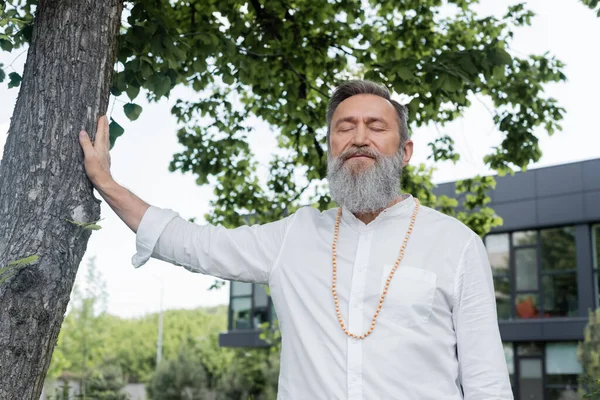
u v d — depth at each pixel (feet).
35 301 7.55
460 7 22.71
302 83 20.85
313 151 23.34
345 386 7.21
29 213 7.76
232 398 65.00
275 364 64.39
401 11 22.18
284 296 7.90
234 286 73.41
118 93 11.53
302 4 21.47
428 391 7.22
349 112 8.15
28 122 8.04
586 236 53.98
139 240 8.36
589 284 53.21
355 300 7.48
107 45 8.59
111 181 8.23
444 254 7.64
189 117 22.93
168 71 13.12
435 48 22.02
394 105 8.56
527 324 54.29
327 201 23.08
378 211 8.02
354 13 21.12
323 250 7.95
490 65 16.10
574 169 54.60
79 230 7.98
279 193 26.18
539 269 55.93
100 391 43.55
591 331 40.52
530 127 21.66
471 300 7.57
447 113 22.93
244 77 18.29
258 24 20.38
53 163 7.93
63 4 8.34
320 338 7.50
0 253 7.64
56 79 8.15
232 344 70.90
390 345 7.25
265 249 8.29
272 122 23.32
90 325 94.27
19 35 9.90
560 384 53.01
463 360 7.53
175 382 69.77
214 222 26.61
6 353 7.42
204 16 18.92
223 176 25.32
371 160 7.99
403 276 7.53
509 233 57.67
